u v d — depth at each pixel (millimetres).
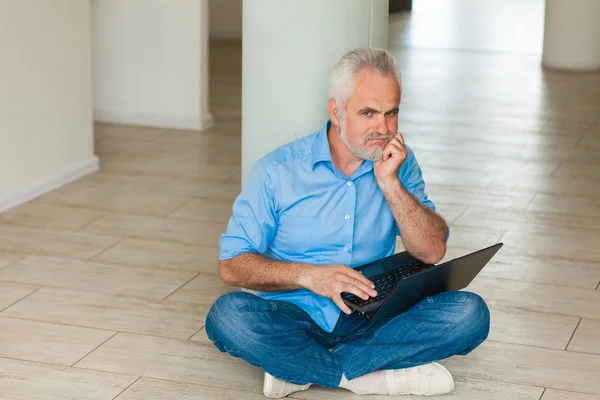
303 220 3361
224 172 6387
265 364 3285
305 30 3611
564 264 4750
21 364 3629
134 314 4117
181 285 4457
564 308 4223
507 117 7988
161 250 4906
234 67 10328
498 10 14688
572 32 10070
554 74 9898
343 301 3209
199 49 7414
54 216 5383
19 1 5477
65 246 4918
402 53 11102
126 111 7645
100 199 5719
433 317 3361
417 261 3459
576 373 3625
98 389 3453
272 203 3354
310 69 3643
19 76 5531
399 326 3383
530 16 14016
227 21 12352
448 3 15500
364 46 3674
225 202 5746
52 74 5832
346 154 3350
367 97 3150
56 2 5797
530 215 5523
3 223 5238
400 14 14336
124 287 4410
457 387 3494
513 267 4691
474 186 6082
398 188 3279
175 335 3918
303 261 3410
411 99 8648
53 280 4469
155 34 7465
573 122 7832
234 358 3719
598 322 4086
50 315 4078
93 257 4781
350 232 3371
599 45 10109
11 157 5523
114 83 7625
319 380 3340
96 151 6789
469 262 3293
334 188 3350
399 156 3230
